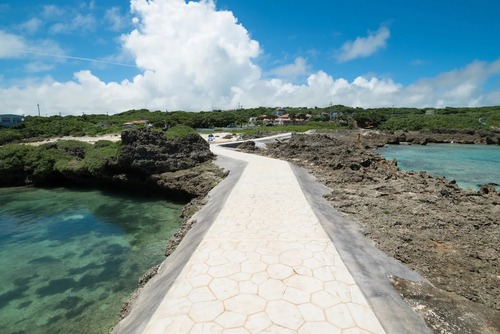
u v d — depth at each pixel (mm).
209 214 11914
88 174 25031
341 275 6492
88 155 25422
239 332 4828
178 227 15914
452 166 32344
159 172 22844
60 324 8711
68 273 11516
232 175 19359
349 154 28547
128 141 22859
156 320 5160
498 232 10266
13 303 9703
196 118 95000
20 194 23750
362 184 17516
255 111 148750
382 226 10508
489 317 5879
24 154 26812
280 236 8516
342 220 10938
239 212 10617
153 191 23297
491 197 15219
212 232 8828
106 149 25031
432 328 5508
